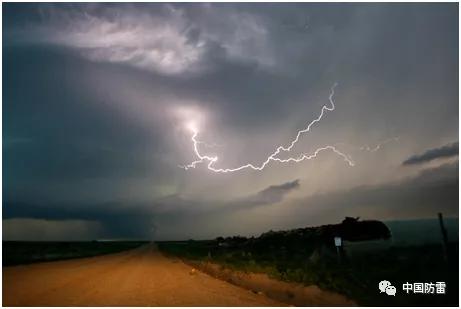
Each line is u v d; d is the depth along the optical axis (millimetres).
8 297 13562
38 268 25828
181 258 45844
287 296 14195
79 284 17250
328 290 14359
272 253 32469
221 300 13602
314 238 33312
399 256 19266
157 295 14523
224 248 55156
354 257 21266
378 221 29406
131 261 39156
